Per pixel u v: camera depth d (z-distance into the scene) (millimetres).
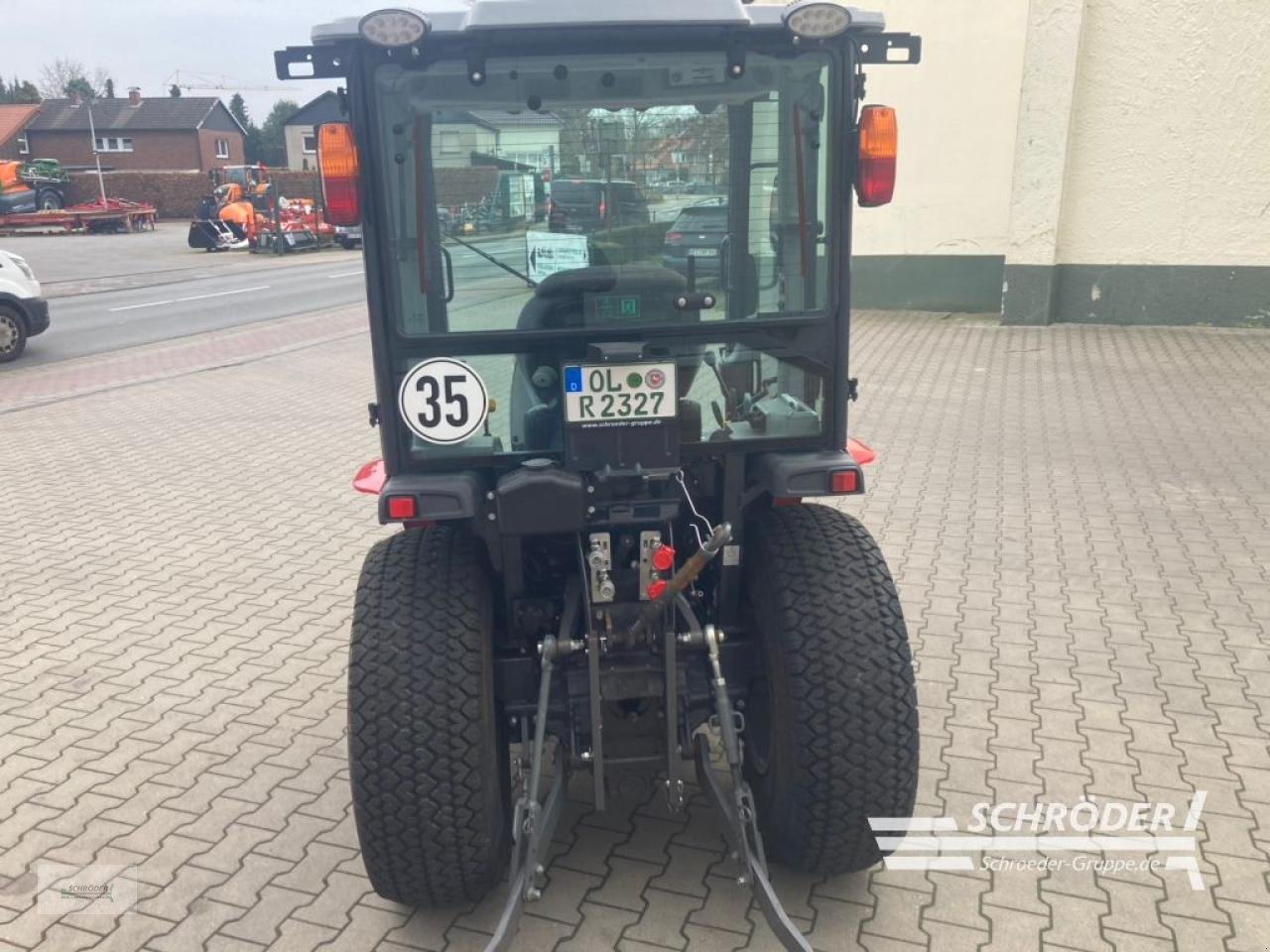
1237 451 8828
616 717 3477
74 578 6680
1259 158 13367
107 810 4199
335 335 16891
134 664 5465
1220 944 3371
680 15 3006
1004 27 15016
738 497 3527
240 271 28312
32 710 5008
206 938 3490
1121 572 6379
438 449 3379
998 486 8062
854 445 4066
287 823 4098
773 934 3432
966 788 4230
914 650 5418
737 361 3393
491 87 3123
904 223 16203
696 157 3223
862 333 14742
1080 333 14148
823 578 3402
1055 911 3529
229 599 6316
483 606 3436
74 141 73750
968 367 12320
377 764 3197
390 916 3574
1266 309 13773
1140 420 9828
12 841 4016
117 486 8711
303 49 3104
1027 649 5410
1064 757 4445
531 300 3281
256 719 4895
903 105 15734
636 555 3539
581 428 3219
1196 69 13344
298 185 51375
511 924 3074
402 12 2891
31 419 11102
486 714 3287
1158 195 13906
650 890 3648
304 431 10555
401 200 3186
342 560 6957
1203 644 5434
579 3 3010
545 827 3303
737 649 3605
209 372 13789
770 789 3500
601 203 3234
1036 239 14352
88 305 20734
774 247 3316
